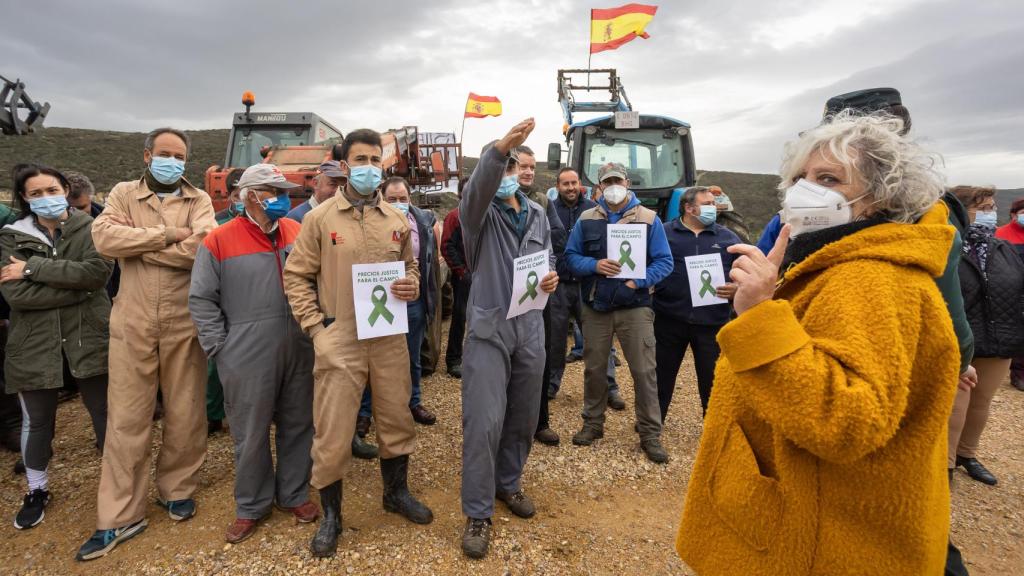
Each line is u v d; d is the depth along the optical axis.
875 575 1.17
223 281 2.83
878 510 1.17
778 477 1.24
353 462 3.73
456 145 13.77
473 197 2.59
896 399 1.05
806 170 1.39
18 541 2.84
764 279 1.18
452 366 5.60
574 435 4.14
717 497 1.35
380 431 2.93
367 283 2.69
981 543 3.05
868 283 1.13
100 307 3.17
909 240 1.17
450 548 2.76
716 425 1.40
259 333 2.82
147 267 2.89
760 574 1.26
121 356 2.85
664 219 7.47
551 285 2.88
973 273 3.60
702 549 1.41
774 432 1.24
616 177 3.90
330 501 2.73
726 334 1.17
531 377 2.93
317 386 2.71
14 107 6.48
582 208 5.02
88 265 3.03
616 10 9.41
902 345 1.08
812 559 1.20
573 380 5.59
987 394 3.71
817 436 1.05
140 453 2.88
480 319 2.75
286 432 3.04
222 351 2.81
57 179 3.04
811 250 1.34
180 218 3.03
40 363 2.96
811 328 1.18
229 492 3.32
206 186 8.40
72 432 4.24
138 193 2.95
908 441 1.17
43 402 3.05
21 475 3.59
